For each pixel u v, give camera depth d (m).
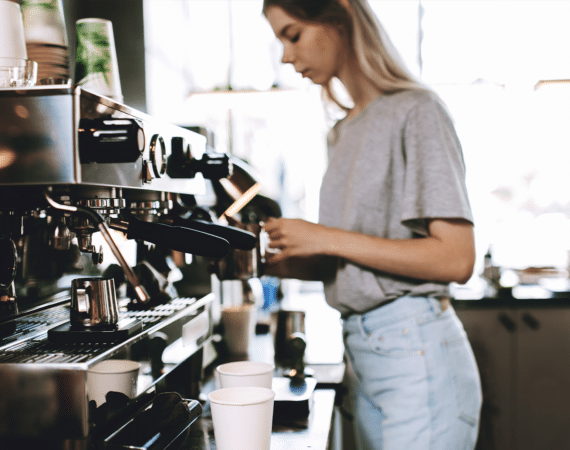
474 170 2.67
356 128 1.00
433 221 0.90
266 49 2.56
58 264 0.94
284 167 2.64
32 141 0.56
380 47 0.96
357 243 0.90
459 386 0.91
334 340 1.66
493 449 1.96
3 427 0.59
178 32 1.96
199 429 0.86
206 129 1.29
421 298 0.92
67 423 0.58
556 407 1.95
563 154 2.63
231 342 1.38
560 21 2.62
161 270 1.09
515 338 1.96
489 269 2.20
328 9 0.94
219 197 1.12
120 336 0.69
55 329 0.71
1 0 0.69
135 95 1.44
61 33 0.83
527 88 2.65
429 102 0.92
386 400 0.93
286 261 1.15
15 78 0.65
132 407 0.73
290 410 0.92
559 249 2.62
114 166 0.63
